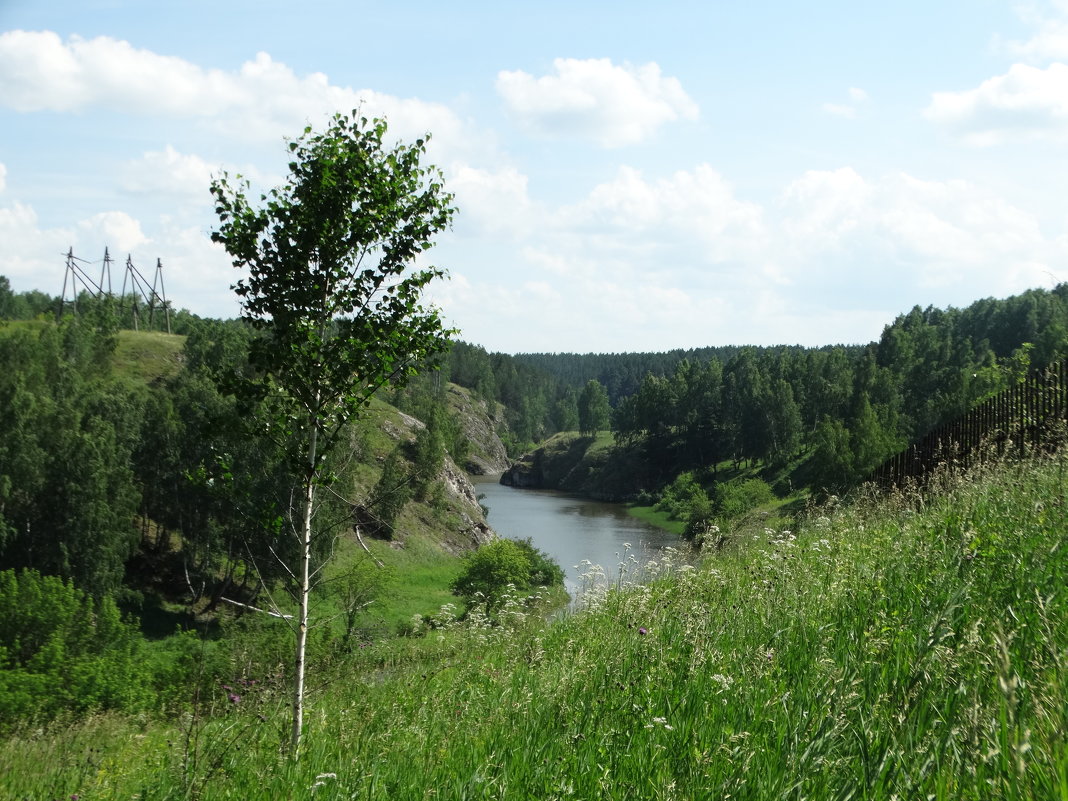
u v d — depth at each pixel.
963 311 126.31
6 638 29.00
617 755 3.96
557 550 55.97
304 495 7.64
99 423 45.31
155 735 7.75
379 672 9.55
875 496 11.03
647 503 105.19
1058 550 5.01
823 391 95.31
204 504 43.53
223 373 7.77
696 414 114.19
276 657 13.57
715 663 4.81
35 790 6.35
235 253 7.59
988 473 8.54
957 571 5.12
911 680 3.61
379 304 7.82
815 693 3.90
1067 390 12.02
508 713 5.36
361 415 7.87
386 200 7.65
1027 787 2.48
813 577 6.36
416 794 4.11
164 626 40.59
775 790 3.20
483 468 160.25
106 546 41.09
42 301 142.50
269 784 4.87
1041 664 3.50
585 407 162.62
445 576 54.31
